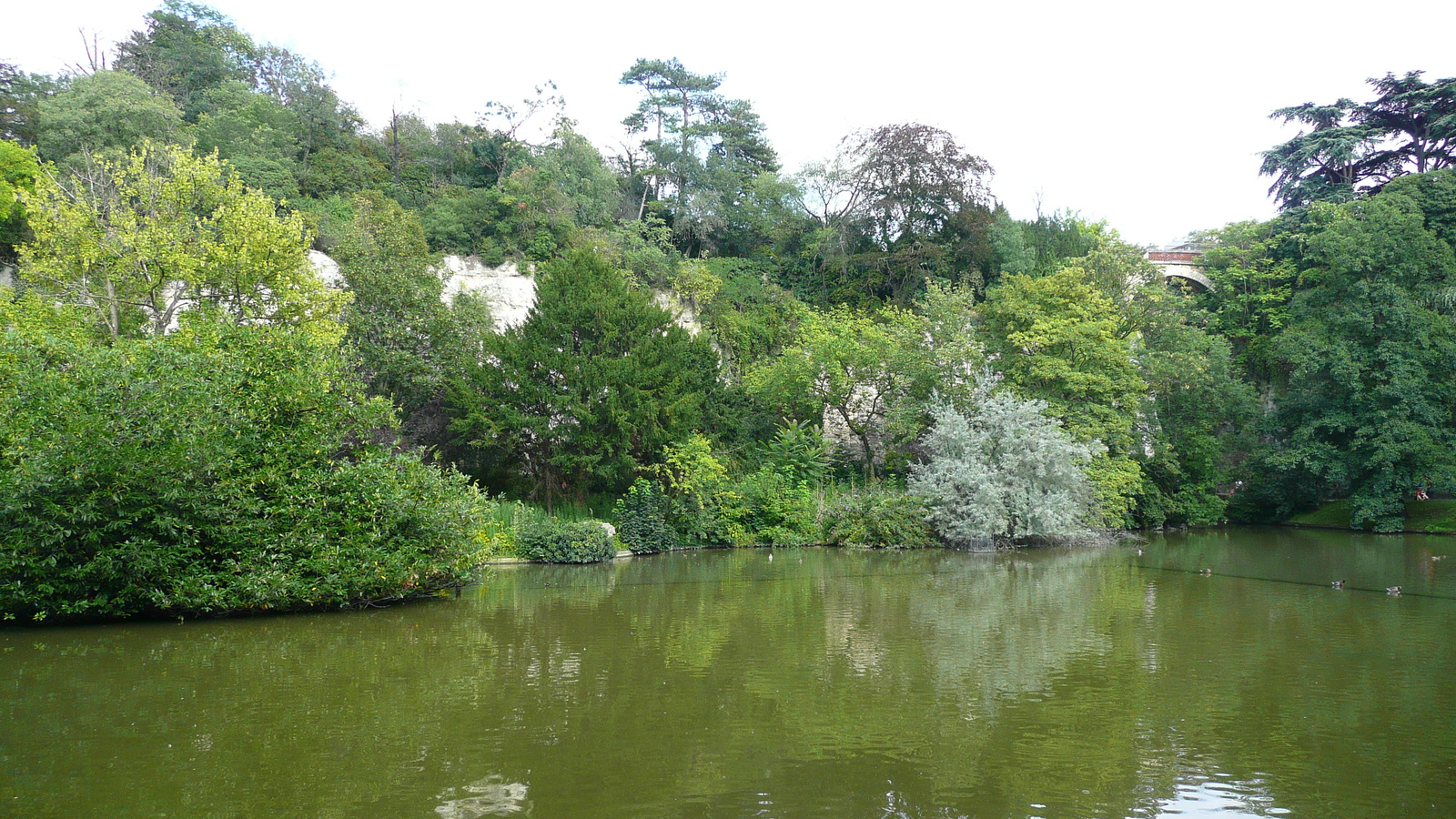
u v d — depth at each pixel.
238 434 13.12
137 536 12.20
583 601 15.08
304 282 22.39
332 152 38.31
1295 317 33.97
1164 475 32.25
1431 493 35.47
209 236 21.70
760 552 24.27
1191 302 35.97
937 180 41.44
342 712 8.12
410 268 26.28
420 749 7.07
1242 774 6.56
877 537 25.42
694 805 5.91
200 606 12.80
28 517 11.21
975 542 24.72
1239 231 45.41
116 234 20.70
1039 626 12.55
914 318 32.16
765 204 48.06
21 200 25.06
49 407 11.63
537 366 25.42
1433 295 31.33
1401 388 29.69
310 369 13.98
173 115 31.33
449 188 38.78
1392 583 17.14
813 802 5.99
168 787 6.18
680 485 24.89
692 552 24.34
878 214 42.88
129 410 11.97
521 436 25.20
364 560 13.53
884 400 32.12
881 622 12.97
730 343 37.56
